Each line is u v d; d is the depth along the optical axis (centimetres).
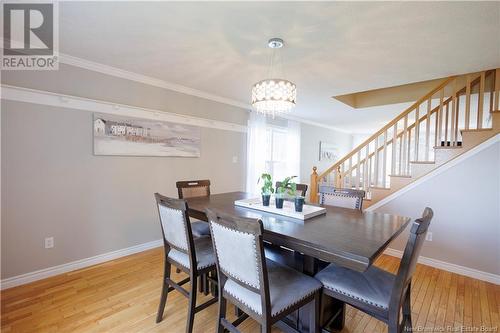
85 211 273
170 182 347
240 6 167
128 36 212
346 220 182
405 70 274
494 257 257
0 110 221
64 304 206
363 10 168
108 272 263
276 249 189
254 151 462
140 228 319
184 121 359
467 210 273
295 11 171
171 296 221
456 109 304
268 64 266
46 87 245
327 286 148
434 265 291
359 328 183
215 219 137
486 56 235
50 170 249
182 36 210
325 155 699
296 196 197
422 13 169
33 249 241
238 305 138
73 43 227
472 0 155
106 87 284
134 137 307
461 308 208
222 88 359
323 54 238
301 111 500
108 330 177
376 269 161
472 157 271
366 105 460
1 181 224
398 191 318
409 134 331
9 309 198
